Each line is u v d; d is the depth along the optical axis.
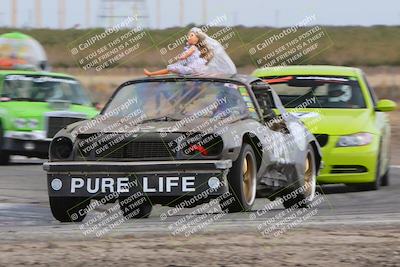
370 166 46.31
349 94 49.00
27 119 62.00
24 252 26.27
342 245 26.94
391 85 149.38
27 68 75.94
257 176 36.16
